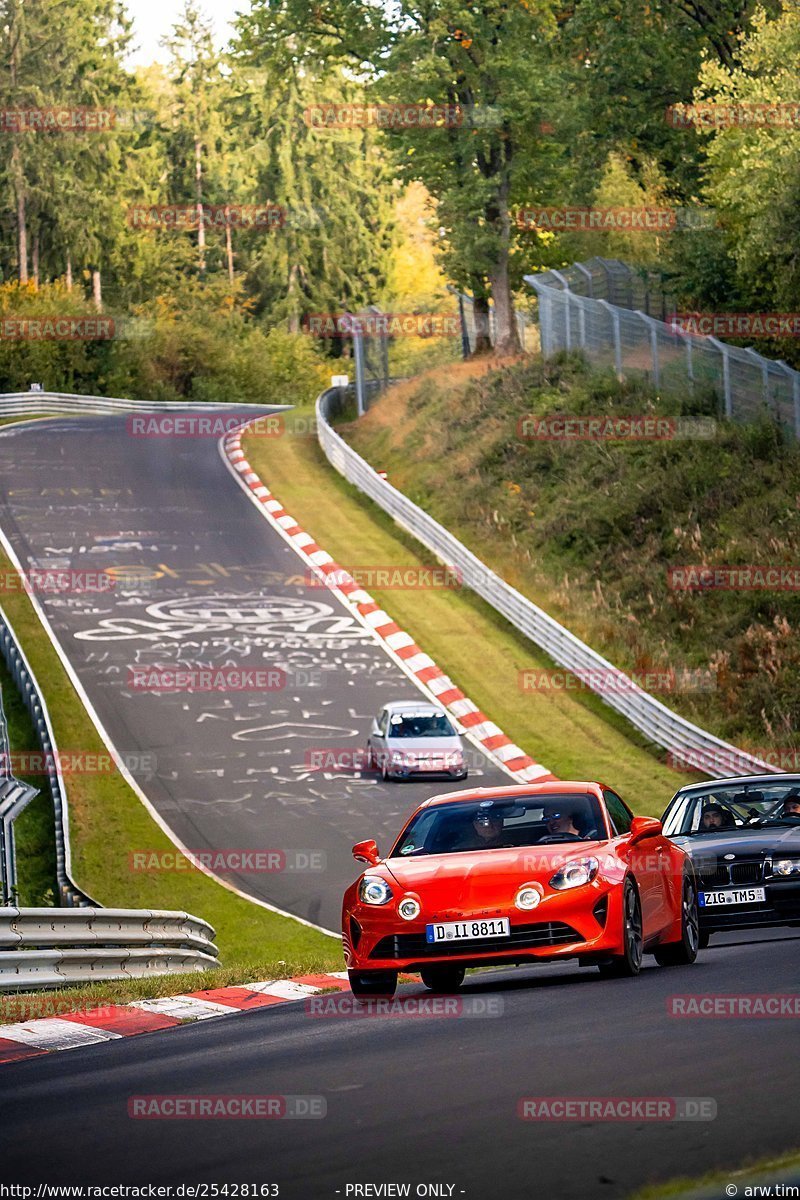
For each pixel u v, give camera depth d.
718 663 65.88
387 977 21.14
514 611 77.06
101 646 72.38
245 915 43.34
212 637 74.19
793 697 62.22
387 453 110.19
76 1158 11.22
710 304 96.38
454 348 145.38
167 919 30.36
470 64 113.19
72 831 52.00
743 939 30.59
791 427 80.62
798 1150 9.88
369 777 57.66
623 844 21.56
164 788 56.28
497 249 116.19
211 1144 11.44
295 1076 14.02
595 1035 15.23
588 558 80.69
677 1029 15.31
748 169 81.94
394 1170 10.22
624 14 110.94
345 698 66.75
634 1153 10.26
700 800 31.75
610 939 20.17
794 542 71.75
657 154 116.38
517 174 114.19
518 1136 10.95
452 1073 13.55
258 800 54.91
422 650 73.50
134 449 120.00
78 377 184.25
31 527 94.19
